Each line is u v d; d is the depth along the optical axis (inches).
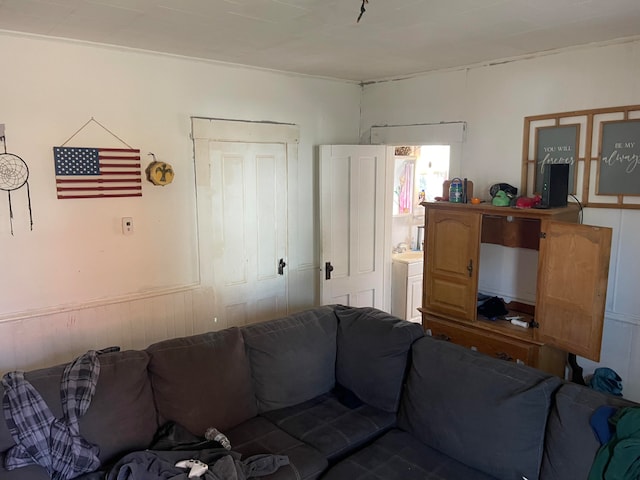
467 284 135.9
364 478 82.1
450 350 97.2
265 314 168.2
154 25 107.2
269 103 160.4
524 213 121.2
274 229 166.9
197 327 150.9
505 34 114.7
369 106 184.1
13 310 120.1
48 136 120.5
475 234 132.5
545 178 121.8
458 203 138.2
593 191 127.9
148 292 140.3
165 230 141.8
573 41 121.8
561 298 114.3
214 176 149.6
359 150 175.0
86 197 127.0
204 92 145.2
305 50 131.1
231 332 104.4
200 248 148.8
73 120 123.6
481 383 88.3
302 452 88.0
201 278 150.2
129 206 134.6
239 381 99.8
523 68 137.9
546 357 124.0
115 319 134.8
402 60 143.9
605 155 124.6
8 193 116.6
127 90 131.0
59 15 100.0
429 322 147.7
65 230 125.2
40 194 120.7
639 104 117.6
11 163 116.0
